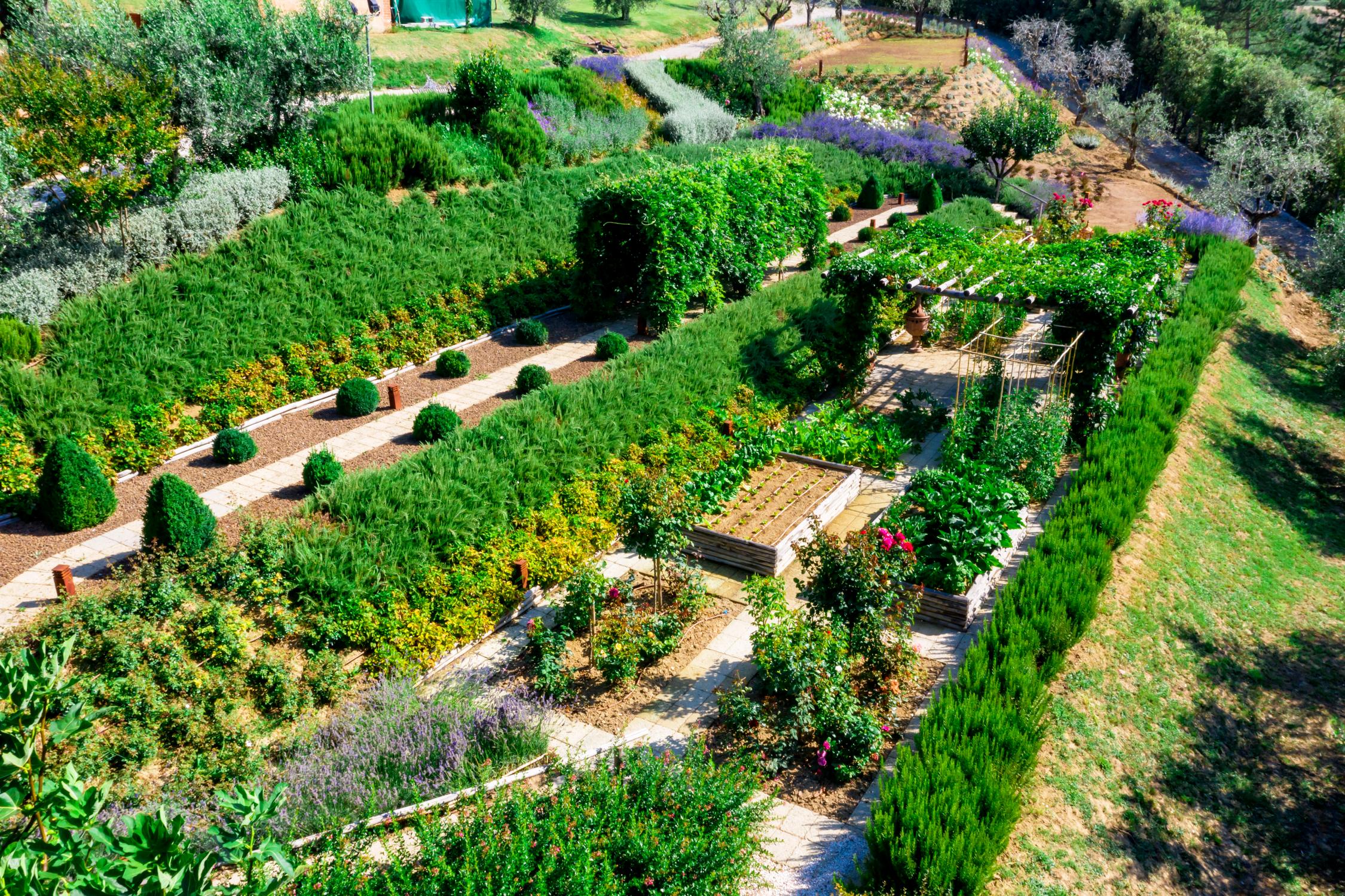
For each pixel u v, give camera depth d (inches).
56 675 136.9
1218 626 541.6
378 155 931.3
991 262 784.3
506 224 986.1
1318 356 992.2
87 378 627.5
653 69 1695.4
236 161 875.4
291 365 728.3
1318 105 1820.9
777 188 1026.7
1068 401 688.4
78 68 759.1
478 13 2130.9
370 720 388.8
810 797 377.1
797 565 553.9
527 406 643.5
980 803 338.3
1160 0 2679.6
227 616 427.5
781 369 791.7
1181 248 1167.6
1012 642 432.8
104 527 537.6
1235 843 398.6
